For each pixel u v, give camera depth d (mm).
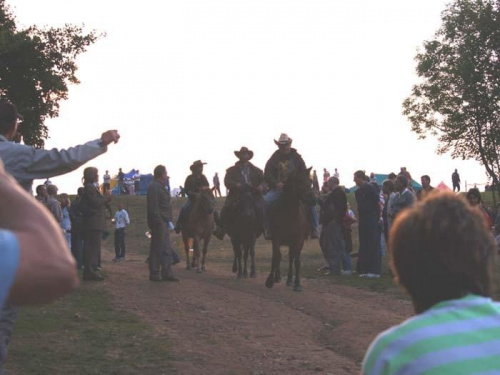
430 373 1677
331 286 14461
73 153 5129
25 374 6977
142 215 41594
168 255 15195
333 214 16859
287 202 13516
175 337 8867
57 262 1282
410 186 16297
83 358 7688
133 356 7809
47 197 16000
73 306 11328
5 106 5406
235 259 17969
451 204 1905
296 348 8273
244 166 16734
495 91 42906
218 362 7527
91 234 15039
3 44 27766
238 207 16266
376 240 16297
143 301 12031
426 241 1862
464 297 1848
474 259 1846
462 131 45031
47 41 29672
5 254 1242
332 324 9953
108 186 53156
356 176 16547
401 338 1757
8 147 5031
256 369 7219
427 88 45875
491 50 43812
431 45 44594
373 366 1767
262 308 11383
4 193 1319
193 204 18047
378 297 12648
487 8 43375
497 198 43312
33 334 8984
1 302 1231
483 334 1727
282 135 14180
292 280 15734
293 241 13750
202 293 13125
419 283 1887
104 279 15188
